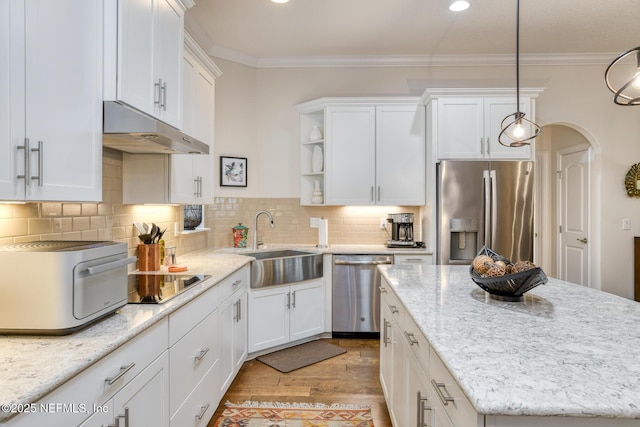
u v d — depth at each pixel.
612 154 4.17
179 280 2.16
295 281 3.41
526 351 1.11
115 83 1.59
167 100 2.08
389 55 4.19
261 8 3.19
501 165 3.63
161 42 2.00
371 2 3.11
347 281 3.71
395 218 3.93
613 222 4.18
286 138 4.28
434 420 1.25
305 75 4.27
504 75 4.25
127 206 2.42
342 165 3.94
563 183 4.88
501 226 3.62
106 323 1.39
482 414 0.83
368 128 3.93
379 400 2.57
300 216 4.28
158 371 1.54
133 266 2.47
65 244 1.47
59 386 0.98
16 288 1.22
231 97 4.05
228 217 4.03
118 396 1.24
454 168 3.63
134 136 1.73
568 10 3.22
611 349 1.13
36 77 1.23
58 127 1.32
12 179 1.14
